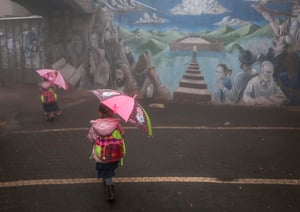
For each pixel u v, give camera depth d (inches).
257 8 443.2
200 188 219.5
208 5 455.8
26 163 257.3
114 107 179.9
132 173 240.8
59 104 455.8
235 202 202.1
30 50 600.7
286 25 440.1
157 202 201.3
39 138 315.9
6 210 190.5
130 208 193.9
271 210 193.6
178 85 480.4
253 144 307.0
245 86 460.1
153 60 483.8
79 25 515.8
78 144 299.6
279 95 454.0
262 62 451.5
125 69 497.7
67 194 209.5
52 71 337.4
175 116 402.3
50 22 541.0
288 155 280.8
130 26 486.3
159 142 307.7
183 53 472.7
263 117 403.9
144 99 489.7
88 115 400.2
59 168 248.5
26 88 575.5
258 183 227.6
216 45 460.1
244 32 450.6
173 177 235.3
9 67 636.1
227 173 243.1
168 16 470.0
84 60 520.7
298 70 445.7
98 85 516.1
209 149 291.7
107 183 198.5
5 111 417.1
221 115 411.2
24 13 624.7
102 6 495.2
